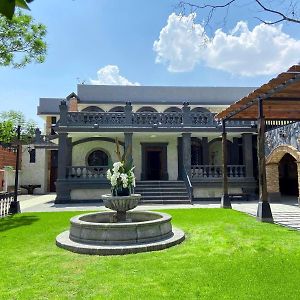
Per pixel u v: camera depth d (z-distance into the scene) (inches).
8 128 913.5
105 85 962.1
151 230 265.0
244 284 169.0
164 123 746.2
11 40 478.3
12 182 942.4
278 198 655.1
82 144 830.5
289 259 216.5
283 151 598.2
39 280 181.5
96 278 182.9
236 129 742.5
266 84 346.6
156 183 719.7
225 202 555.5
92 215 334.0
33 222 406.9
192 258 222.2
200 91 990.4
